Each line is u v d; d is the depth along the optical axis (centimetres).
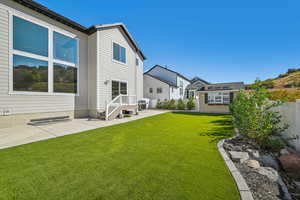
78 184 210
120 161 291
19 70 655
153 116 1075
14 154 326
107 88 1012
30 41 693
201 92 1509
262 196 184
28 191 193
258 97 423
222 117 1030
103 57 982
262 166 273
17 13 648
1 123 603
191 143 413
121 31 1147
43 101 744
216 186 205
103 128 624
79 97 930
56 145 393
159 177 230
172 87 2094
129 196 183
